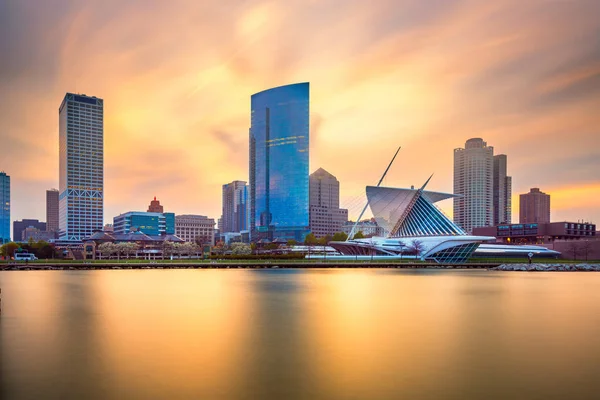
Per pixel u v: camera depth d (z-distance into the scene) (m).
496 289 71.56
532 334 35.66
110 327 38.50
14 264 149.25
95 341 33.22
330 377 24.91
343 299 58.00
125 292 67.06
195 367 26.70
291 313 46.12
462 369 26.34
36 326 38.97
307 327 38.44
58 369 26.33
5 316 44.47
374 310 48.41
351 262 154.50
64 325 39.47
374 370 26.11
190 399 21.69
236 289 71.50
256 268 142.88
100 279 95.19
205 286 76.56
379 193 196.12
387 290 69.56
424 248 169.00
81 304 53.28
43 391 22.77
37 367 26.70
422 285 78.31
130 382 24.06
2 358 28.64
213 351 30.33
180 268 144.38
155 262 163.00
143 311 47.66
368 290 69.75
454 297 60.25
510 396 22.09
